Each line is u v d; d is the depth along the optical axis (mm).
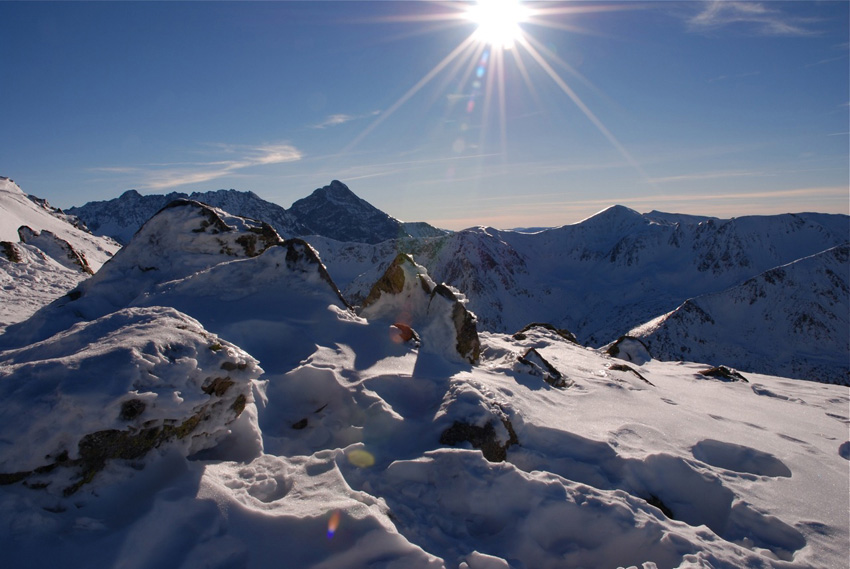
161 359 3621
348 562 3051
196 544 3010
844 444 7348
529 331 17172
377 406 5250
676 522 4371
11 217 49094
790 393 13367
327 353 6523
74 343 4086
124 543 2889
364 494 3674
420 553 3158
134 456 3459
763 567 3914
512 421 5516
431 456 4461
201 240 9789
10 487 3010
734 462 6395
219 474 3762
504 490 4168
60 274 17156
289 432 5043
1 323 9695
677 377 14133
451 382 5906
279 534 3184
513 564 3533
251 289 8141
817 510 4941
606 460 5352
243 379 4211
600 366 11555
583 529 4105
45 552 2754
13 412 3037
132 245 9609
